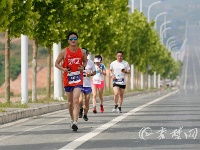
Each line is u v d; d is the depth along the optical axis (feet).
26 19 123.24
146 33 375.04
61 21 152.46
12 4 119.03
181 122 100.99
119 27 270.26
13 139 77.36
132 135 80.43
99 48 238.89
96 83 127.34
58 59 86.69
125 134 81.71
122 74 128.16
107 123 99.14
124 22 295.07
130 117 113.29
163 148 67.36
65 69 85.92
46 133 84.17
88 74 104.27
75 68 86.38
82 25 193.88
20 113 113.29
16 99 175.22
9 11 113.80
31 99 161.99
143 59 376.48
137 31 358.23
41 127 93.76
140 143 71.77
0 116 101.35
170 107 152.76
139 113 125.90
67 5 150.10
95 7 200.44
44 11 148.05
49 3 148.25
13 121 106.93
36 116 120.06
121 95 129.18
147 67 429.79
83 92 104.22
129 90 349.00
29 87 449.06
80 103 106.52
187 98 237.45
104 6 235.61
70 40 86.12
